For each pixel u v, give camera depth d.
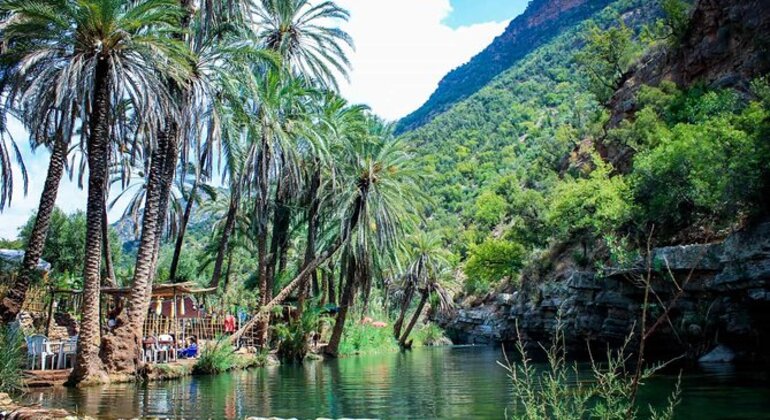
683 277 24.67
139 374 20.97
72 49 18.48
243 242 49.50
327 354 37.25
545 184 64.56
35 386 18.22
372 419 11.39
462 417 11.51
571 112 151.50
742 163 20.86
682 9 45.47
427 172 40.56
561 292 39.75
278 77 30.47
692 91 38.41
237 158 26.94
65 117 17.91
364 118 38.47
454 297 83.88
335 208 34.84
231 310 35.03
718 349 23.33
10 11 18.11
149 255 22.08
